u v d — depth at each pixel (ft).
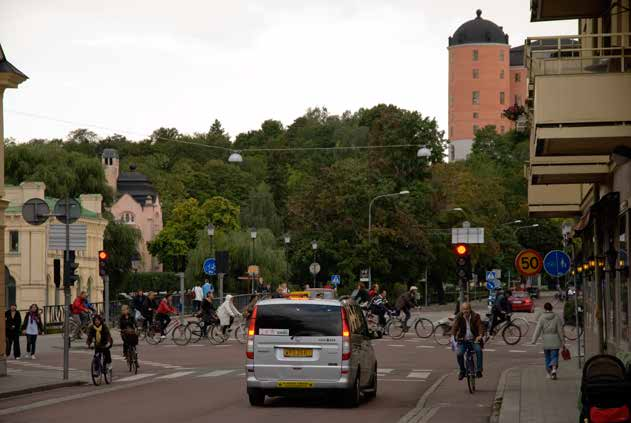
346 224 387.55
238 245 404.16
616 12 100.22
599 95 88.89
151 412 92.68
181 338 203.21
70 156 399.03
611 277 123.85
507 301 205.16
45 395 113.19
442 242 449.48
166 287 528.22
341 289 380.78
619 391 59.36
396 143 468.75
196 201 619.26
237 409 95.55
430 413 93.50
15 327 169.89
